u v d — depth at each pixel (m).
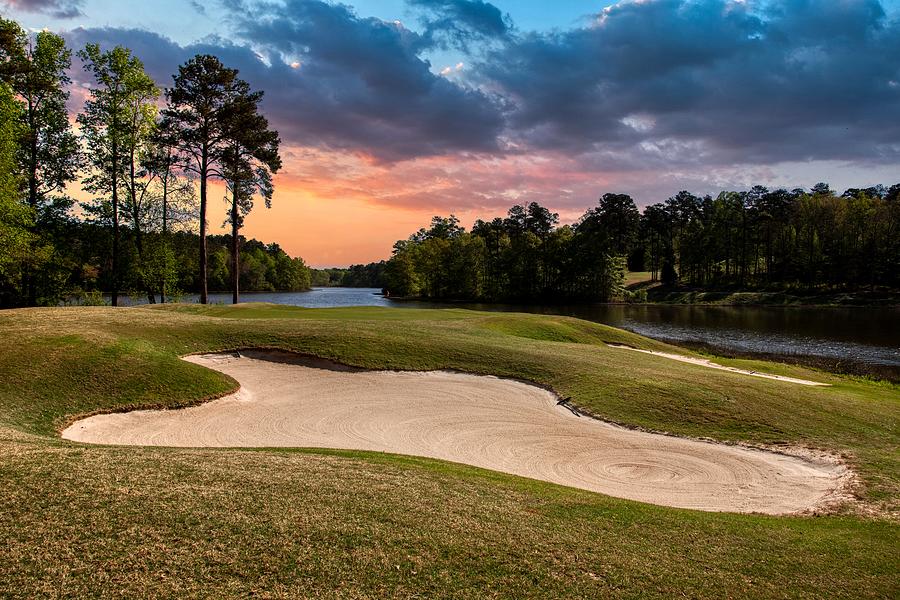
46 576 5.70
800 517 10.38
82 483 7.90
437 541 7.05
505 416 17.19
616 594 6.23
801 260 92.88
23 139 35.56
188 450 10.70
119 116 38.78
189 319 26.27
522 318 36.72
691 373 21.55
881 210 88.31
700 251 102.00
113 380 16.73
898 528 9.52
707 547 7.83
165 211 43.69
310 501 7.95
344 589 5.88
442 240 124.31
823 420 16.48
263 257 161.00
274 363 21.81
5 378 15.50
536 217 118.56
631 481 12.83
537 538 7.46
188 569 6.01
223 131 40.19
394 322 29.91
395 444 14.92
